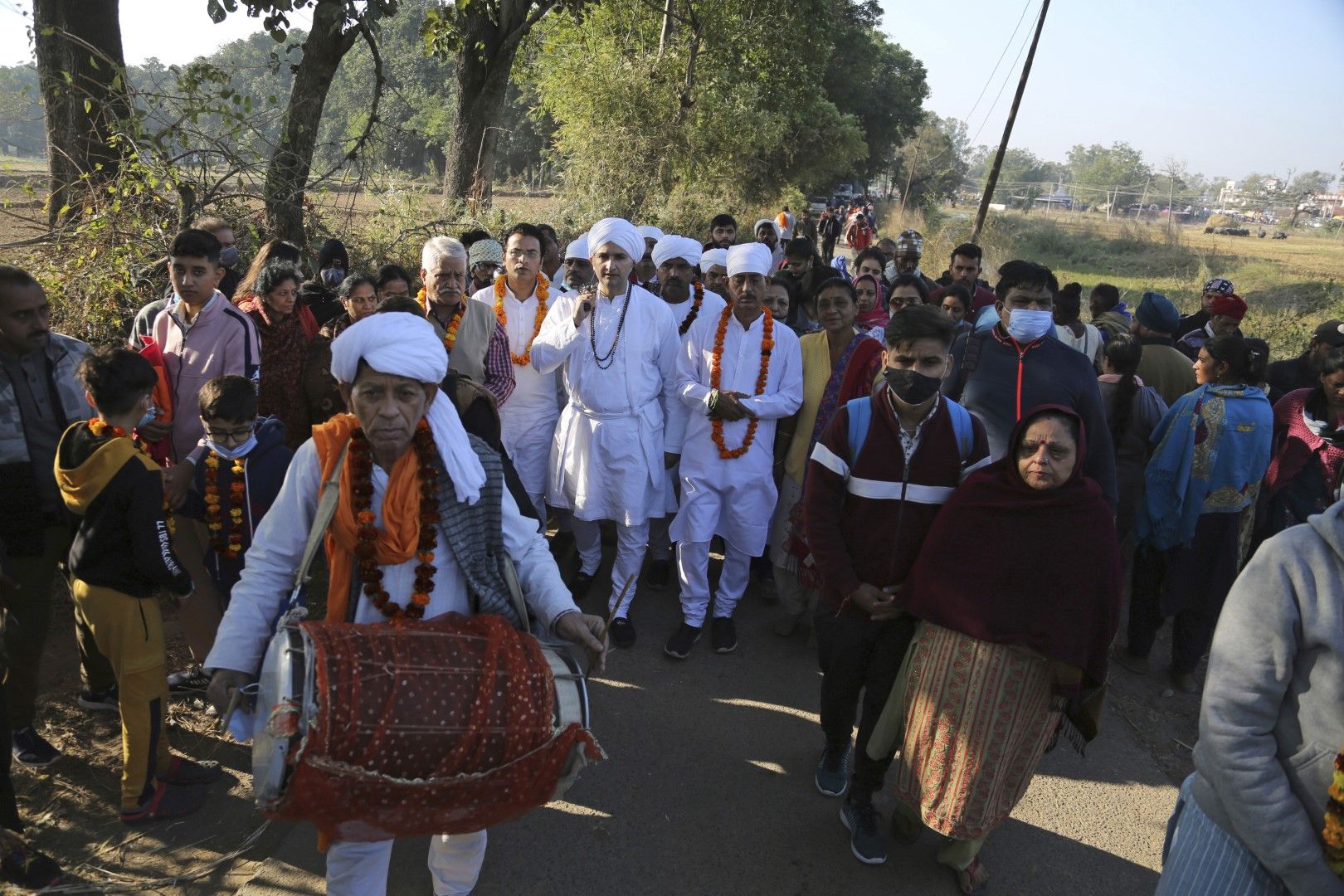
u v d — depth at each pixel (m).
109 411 3.25
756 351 4.85
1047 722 3.07
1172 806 3.98
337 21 8.94
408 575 2.39
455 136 14.82
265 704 2.13
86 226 5.91
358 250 9.24
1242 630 2.11
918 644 3.20
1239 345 4.76
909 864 3.50
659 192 22.25
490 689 2.15
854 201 51.50
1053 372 4.13
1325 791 2.04
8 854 3.05
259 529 2.40
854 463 3.39
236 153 7.12
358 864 2.53
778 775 3.98
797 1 26.00
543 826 3.56
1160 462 4.89
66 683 4.25
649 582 5.82
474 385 3.70
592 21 23.81
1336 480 4.84
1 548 3.43
